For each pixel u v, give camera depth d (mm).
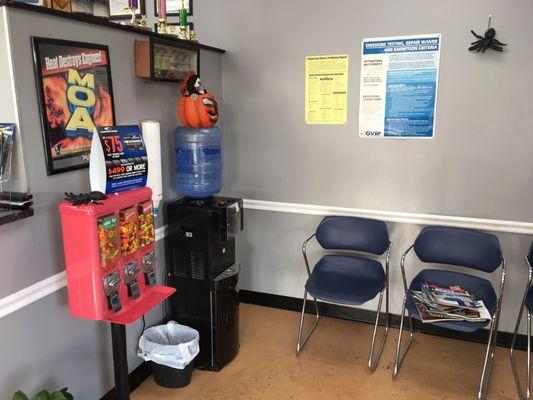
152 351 2340
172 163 2639
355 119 2822
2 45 1573
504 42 2439
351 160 2889
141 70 2227
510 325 2762
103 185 1736
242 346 2818
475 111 2570
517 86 2465
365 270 2797
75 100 1859
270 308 3326
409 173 2777
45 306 1818
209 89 2949
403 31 2611
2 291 1625
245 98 3055
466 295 2443
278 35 2883
